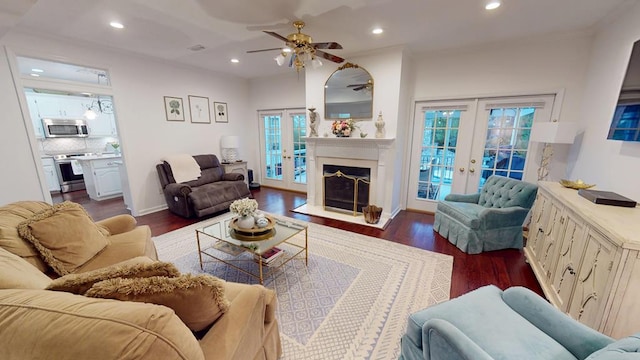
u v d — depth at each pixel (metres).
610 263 1.39
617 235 1.34
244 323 1.13
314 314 1.97
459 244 3.03
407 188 4.41
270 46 3.52
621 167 2.20
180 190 3.84
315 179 4.55
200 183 4.55
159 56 4.04
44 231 1.68
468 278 2.46
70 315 0.68
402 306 2.06
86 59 3.41
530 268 2.64
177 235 3.38
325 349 1.66
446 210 3.30
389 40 3.28
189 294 0.94
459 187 4.01
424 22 2.73
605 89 2.59
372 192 4.06
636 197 2.00
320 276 2.46
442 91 3.82
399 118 3.76
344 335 1.78
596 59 2.82
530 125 3.45
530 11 2.48
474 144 3.81
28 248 1.62
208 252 2.93
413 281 2.39
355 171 4.14
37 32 2.95
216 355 0.97
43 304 0.73
